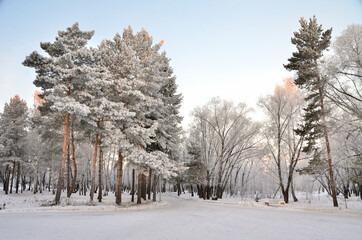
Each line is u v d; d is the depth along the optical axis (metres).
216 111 40.31
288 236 8.14
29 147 41.97
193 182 44.88
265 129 34.62
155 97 26.05
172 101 31.86
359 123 20.38
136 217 13.34
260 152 37.88
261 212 18.64
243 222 11.93
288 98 32.47
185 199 44.97
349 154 22.69
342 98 21.95
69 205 18.11
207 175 41.09
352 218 15.23
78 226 9.35
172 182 60.72
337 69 20.27
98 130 21.88
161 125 26.56
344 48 19.88
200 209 20.59
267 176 46.75
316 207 23.19
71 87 19.59
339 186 41.19
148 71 22.95
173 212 17.23
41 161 42.03
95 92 20.94
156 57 28.02
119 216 13.60
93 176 22.00
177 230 9.04
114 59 22.47
